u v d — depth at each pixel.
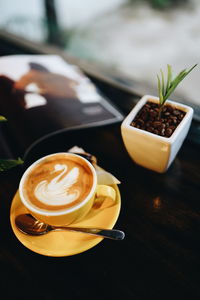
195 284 0.30
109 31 1.28
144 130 0.36
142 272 0.31
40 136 0.45
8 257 0.34
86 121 0.47
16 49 0.70
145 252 0.33
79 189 0.35
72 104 0.50
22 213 0.36
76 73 0.57
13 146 0.45
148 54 1.12
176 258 0.32
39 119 0.47
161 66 1.05
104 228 0.34
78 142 0.46
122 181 0.41
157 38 1.21
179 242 0.34
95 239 0.33
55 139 0.47
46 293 0.31
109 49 1.17
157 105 0.39
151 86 0.57
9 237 0.35
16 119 0.48
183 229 0.35
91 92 0.53
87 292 0.30
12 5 1.21
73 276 0.32
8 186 0.41
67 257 0.33
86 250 0.33
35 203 0.33
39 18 1.17
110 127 0.49
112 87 0.56
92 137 0.47
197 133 0.46
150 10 1.40
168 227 0.35
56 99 0.51
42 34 1.11
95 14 1.41
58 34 1.18
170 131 0.35
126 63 1.08
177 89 0.91
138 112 0.39
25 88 0.52
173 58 1.08
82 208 0.33
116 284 0.31
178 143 0.37
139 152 0.39
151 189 0.40
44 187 0.35
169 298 0.29
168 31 1.24
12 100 0.50
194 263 0.32
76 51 1.13
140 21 1.33
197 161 0.43
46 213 0.32
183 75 0.35
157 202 0.38
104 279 0.31
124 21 1.35
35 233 0.34
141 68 1.05
